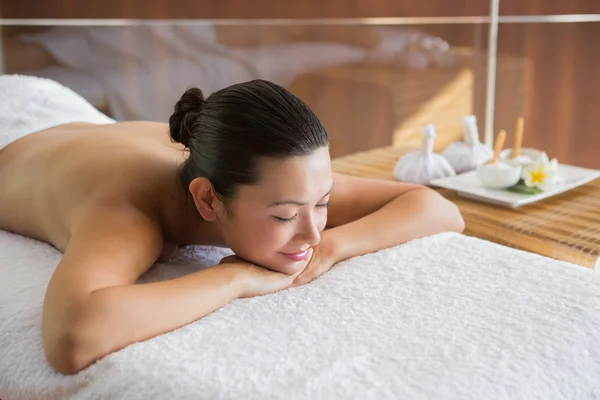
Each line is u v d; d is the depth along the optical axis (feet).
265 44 8.42
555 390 2.85
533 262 3.87
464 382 2.75
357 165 6.56
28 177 4.36
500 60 8.56
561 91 8.38
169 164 4.03
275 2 8.33
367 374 2.79
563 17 8.19
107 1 7.72
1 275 3.85
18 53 7.55
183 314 3.20
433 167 5.89
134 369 2.87
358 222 4.15
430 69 8.73
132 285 3.19
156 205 3.84
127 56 7.93
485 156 6.23
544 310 3.35
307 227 3.44
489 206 5.34
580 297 3.47
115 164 3.92
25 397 3.17
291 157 3.24
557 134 8.53
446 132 8.91
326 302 3.45
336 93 8.73
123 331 3.03
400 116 8.88
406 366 2.86
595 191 5.66
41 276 3.84
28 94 5.63
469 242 4.15
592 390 3.00
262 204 3.34
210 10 8.14
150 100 8.12
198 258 4.16
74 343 2.96
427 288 3.59
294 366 2.85
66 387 3.01
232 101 3.36
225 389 2.68
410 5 8.57
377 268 3.82
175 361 2.88
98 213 3.60
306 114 3.34
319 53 8.59
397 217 4.18
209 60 8.26
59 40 7.64
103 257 3.31
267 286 3.56
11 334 3.36
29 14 7.51
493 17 8.45
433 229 4.26
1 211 4.62
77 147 4.25
